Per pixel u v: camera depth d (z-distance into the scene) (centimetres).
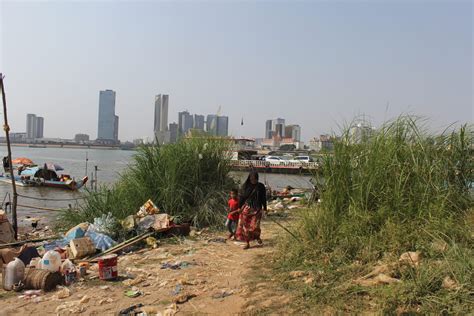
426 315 440
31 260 765
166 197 1141
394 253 609
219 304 559
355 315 467
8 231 1031
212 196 1180
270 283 618
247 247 882
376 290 505
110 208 1176
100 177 4222
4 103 1163
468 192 776
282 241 818
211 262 786
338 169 773
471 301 445
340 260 636
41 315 546
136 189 1188
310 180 882
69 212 1285
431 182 725
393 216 689
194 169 1194
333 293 530
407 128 800
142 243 960
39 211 1931
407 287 490
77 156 11638
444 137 816
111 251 879
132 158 1236
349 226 693
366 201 723
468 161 797
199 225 1112
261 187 901
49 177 3459
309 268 644
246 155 1562
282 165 5216
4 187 3431
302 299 534
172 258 827
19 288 649
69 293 627
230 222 998
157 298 600
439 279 495
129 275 721
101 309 563
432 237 625
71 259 834
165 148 1236
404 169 739
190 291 621
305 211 818
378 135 796
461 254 538
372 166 754
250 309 526
